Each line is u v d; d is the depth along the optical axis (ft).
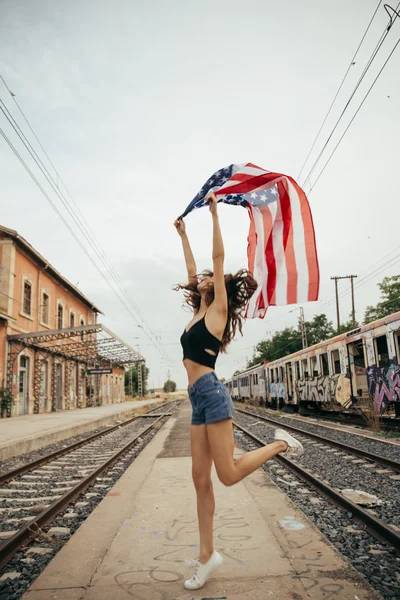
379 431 37.65
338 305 115.34
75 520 15.03
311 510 14.89
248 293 9.48
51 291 93.91
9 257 72.54
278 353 190.49
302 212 12.70
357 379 50.44
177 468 22.07
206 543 8.50
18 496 19.77
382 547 11.30
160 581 8.78
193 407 8.66
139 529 12.12
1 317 68.18
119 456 29.30
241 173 12.10
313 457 26.61
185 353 8.56
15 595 9.10
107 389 152.35
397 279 114.21
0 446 31.73
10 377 71.41
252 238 13.24
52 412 88.02
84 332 79.92
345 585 8.43
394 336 36.11
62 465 28.04
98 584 8.75
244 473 7.91
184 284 9.68
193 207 11.30
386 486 18.67
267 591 8.21
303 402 66.44
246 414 72.33
